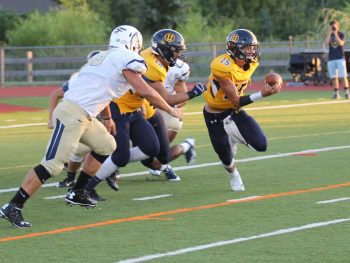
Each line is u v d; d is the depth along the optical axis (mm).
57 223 18891
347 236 17031
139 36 20156
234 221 18688
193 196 22016
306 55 65125
